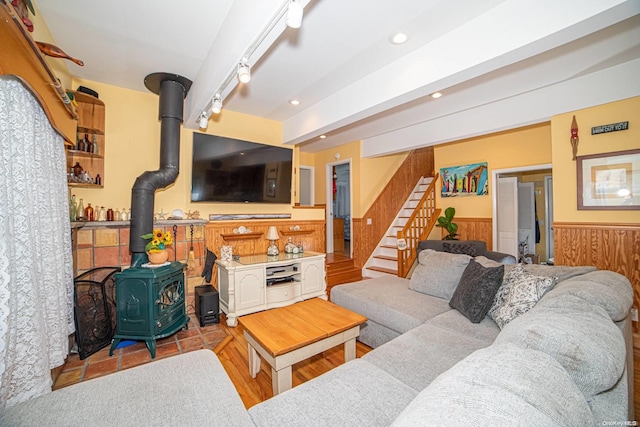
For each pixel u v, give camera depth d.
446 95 3.14
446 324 1.95
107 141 3.03
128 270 2.48
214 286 3.51
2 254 1.22
